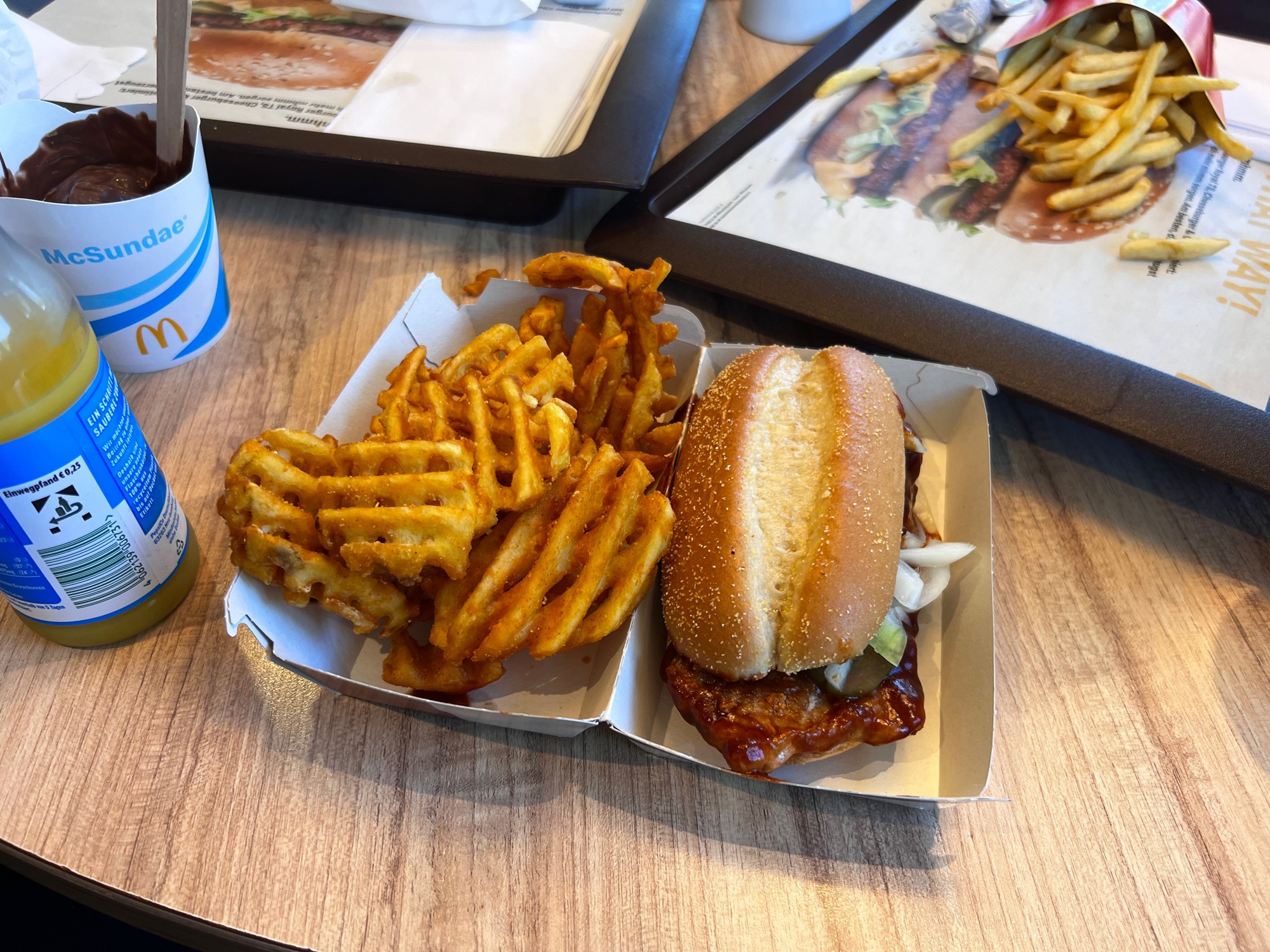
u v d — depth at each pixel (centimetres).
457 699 37
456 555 33
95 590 35
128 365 46
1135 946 32
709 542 36
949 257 50
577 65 58
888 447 39
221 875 33
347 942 32
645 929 32
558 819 35
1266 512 43
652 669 38
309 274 52
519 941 32
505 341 41
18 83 51
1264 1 66
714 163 55
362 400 42
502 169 50
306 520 34
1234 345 45
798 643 35
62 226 39
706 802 35
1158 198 53
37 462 30
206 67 58
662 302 41
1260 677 38
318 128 53
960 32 62
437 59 59
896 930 32
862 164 55
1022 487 44
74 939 45
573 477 36
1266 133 57
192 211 43
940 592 40
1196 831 34
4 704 37
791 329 50
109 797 35
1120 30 58
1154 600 41
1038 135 56
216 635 39
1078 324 46
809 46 66
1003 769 36
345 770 36
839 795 35
